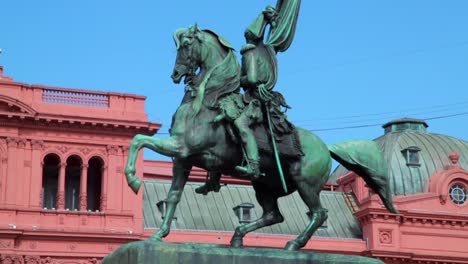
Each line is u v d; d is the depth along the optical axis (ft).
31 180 198.90
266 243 214.69
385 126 268.00
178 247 43.78
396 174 240.32
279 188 50.80
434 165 243.19
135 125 205.77
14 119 198.39
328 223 229.45
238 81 48.83
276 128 48.91
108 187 203.31
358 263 46.83
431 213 223.92
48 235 195.31
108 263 45.91
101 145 205.05
